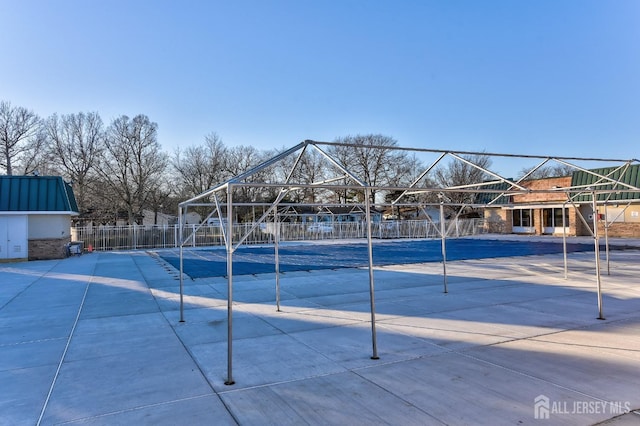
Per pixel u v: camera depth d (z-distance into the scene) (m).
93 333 6.99
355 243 30.50
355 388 4.39
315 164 47.31
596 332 6.38
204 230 30.58
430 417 3.68
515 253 20.28
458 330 6.65
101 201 46.28
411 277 12.91
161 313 8.45
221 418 3.79
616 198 29.02
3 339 6.71
